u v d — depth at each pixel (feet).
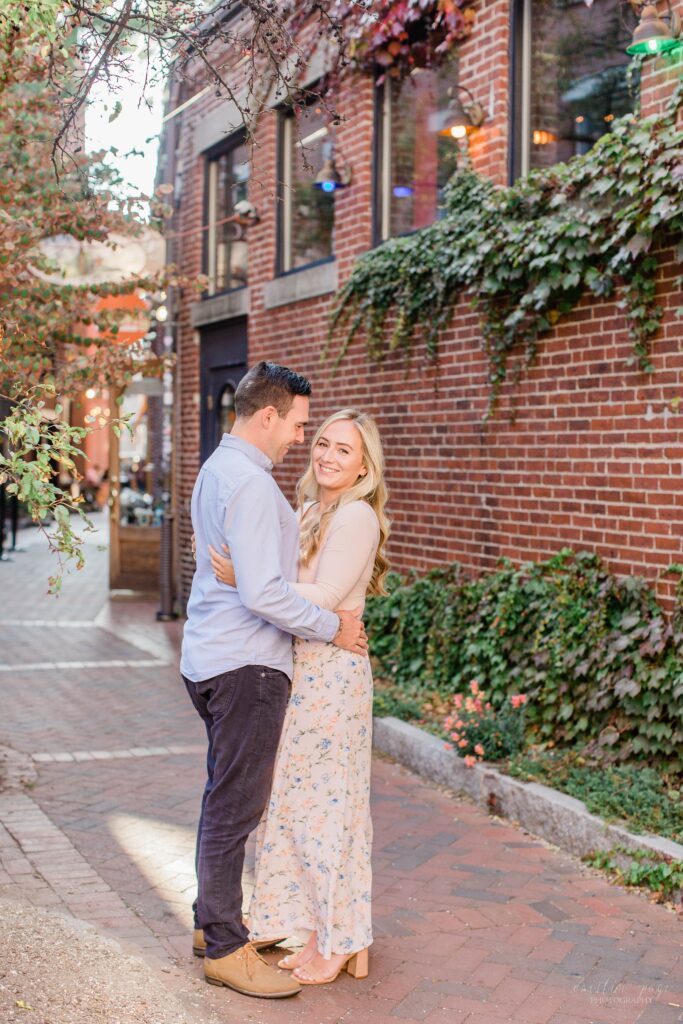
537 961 12.16
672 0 17.43
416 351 24.50
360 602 11.78
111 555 45.29
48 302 19.49
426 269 23.35
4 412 16.98
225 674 10.84
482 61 22.21
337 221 28.12
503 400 21.42
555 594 19.52
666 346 17.34
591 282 18.30
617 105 20.40
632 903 13.84
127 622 38.68
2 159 18.84
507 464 21.38
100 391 19.94
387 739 20.76
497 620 20.54
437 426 23.77
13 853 14.88
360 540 11.38
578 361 19.33
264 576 10.45
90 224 19.71
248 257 33.96
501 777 17.25
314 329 29.63
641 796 15.53
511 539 21.33
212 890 11.08
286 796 11.44
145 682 28.09
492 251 20.70
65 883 13.85
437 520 23.85
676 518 17.24
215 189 37.99
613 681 17.49
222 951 11.10
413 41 24.75
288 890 11.51
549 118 21.47
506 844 16.02
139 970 11.03
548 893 14.16
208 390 38.34
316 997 11.18
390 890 14.26
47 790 18.21
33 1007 9.73
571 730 18.52
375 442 11.84
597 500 18.95
